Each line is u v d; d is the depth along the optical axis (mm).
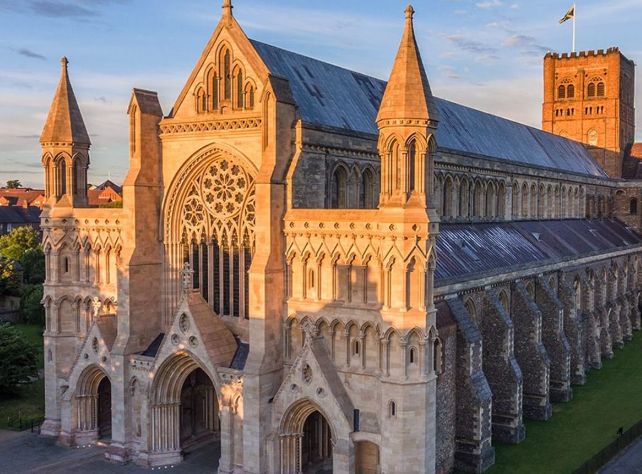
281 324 55906
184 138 61500
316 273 54344
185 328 57656
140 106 61656
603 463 59500
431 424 51000
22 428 69688
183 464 59531
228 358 57656
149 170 62781
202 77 60250
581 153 143625
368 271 52062
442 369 56969
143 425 59969
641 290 129500
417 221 49438
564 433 67688
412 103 49438
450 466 58312
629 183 142875
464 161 84125
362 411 52469
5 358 80062
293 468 54594
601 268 105250
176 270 63906
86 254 68125
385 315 50219
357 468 53156
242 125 57594
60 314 68688
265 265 54125
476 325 65188
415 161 50094
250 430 54219
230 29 58469
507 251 81750
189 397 63750
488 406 59531
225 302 61281
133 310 61969
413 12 50406
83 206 70312
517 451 62750
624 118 153875
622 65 150375
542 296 79812
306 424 57469
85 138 69875
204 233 62219
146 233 62969
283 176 55312
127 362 61219
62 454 62344
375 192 66562
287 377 53625
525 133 121188
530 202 105500
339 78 72250
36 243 172250
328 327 53781
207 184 61500
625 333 115312
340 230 52594
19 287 135125
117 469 58562
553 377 79188
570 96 152125
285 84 56156
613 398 80000
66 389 66812
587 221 128375
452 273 63125
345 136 61219
